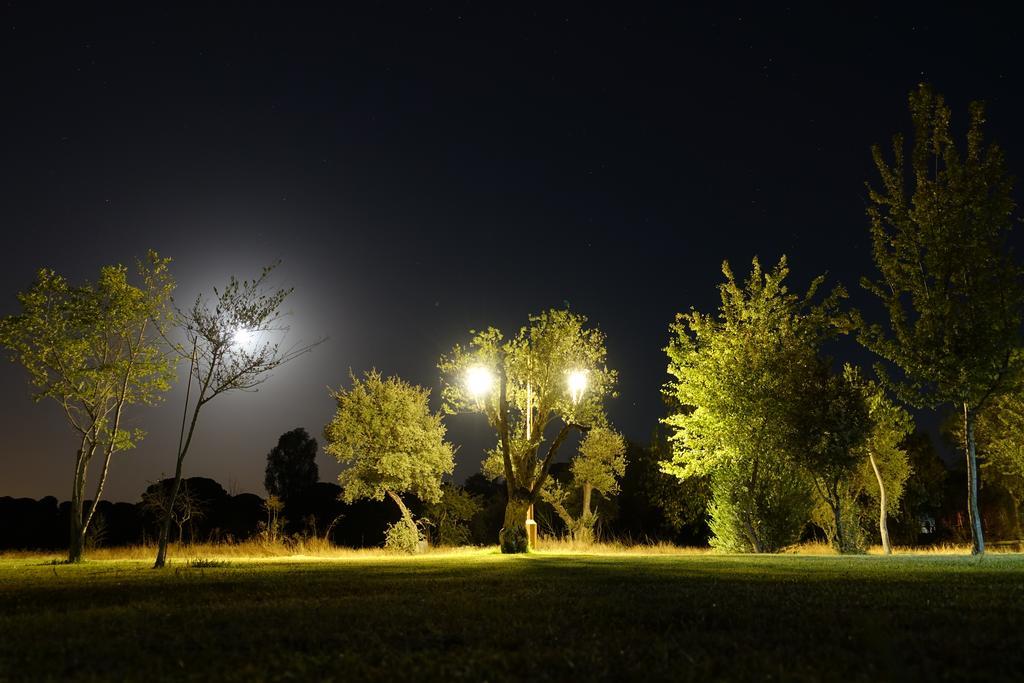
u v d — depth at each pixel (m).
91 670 4.52
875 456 32.59
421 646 5.25
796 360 27.17
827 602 7.41
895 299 20.34
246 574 13.59
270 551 28.59
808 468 25.89
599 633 5.63
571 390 25.12
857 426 25.42
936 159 20.19
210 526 45.34
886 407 28.20
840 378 26.38
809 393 26.03
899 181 20.53
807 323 28.45
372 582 10.90
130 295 23.61
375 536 49.19
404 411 37.50
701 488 39.44
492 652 4.95
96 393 23.31
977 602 7.30
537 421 25.48
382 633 5.76
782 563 15.67
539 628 5.88
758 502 27.31
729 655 4.75
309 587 10.14
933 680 4.01
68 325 23.33
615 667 4.41
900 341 20.20
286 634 5.70
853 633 5.36
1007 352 19.12
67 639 5.65
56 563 21.45
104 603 8.52
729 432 27.14
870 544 35.97
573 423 24.83
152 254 24.31
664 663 4.48
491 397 25.33
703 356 29.12
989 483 38.94
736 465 27.75
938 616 6.29
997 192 19.34
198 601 8.49
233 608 7.51
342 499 37.44
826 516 33.09
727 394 27.19
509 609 7.16
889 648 4.40
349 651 5.04
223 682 4.19
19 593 9.94
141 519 43.00
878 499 35.38
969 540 39.31
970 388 19.33
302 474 55.19
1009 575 11.21
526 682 4.12
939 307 19.36
